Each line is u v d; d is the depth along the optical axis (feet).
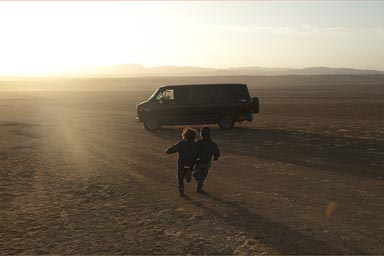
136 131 75.82
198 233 22.20
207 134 30.55
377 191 31.04
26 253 19.70
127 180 35.86
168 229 22.93
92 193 31.48
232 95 76.48
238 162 43.78
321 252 19.31
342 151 50.21
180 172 30.19
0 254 19.57
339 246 20.04
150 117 75.56
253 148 53.42
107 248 20.21
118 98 217.36
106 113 122.21
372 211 25.91
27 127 83.56
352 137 63.36
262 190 31.76
